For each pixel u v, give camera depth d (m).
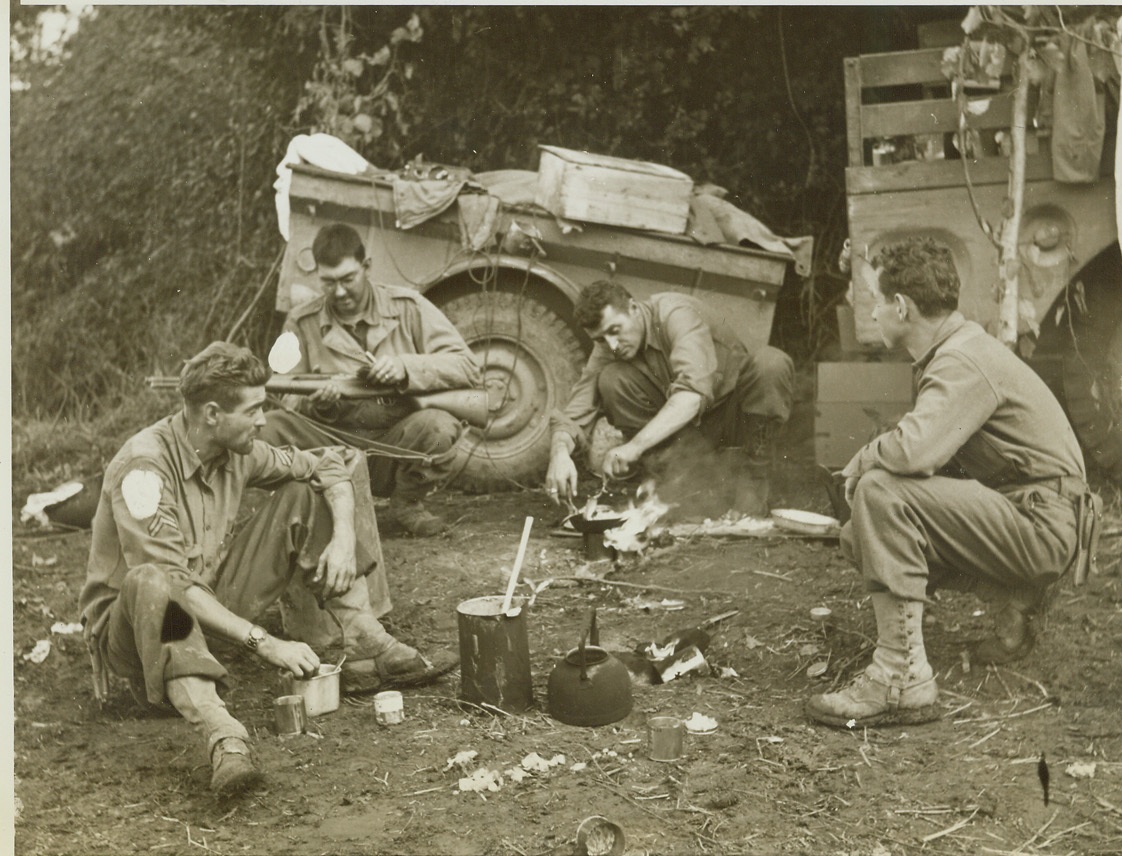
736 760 3.05
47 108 5.91
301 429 4.66
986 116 4.74
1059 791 2.88
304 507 3.43
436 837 2.72
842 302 5.48
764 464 4.82
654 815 2.80
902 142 5.01
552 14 5.61
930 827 2.74
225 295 5.96
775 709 3.35
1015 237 4.71
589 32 5.62
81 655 3.80
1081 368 4.79
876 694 3.20
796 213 5.61
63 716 3.38
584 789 2.92
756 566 4.38
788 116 5.58
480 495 5.34
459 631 3.41
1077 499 3.24
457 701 3.41
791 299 5.47
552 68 5.64
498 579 4.36
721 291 5.22
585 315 4.70
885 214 4.89
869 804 2.84
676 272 5.22
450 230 5.15
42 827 2.79
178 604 3.01
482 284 5.25
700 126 5.64
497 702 3.34
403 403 4.77
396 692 3.29
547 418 5.30
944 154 4.95
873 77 4.89
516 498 5.27
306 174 5.12
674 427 4.57
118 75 5.88
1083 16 4.62
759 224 5.34
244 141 5.86
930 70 4.83
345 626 3.48
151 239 5.97
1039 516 3.19
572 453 4.86
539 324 5.27
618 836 2.62
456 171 5.36
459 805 2.86
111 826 2.80
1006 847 2.67
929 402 3.15
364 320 4.81
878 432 4.88
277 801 2.89
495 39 5.64
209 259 5.96
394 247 5.17
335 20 5.68
